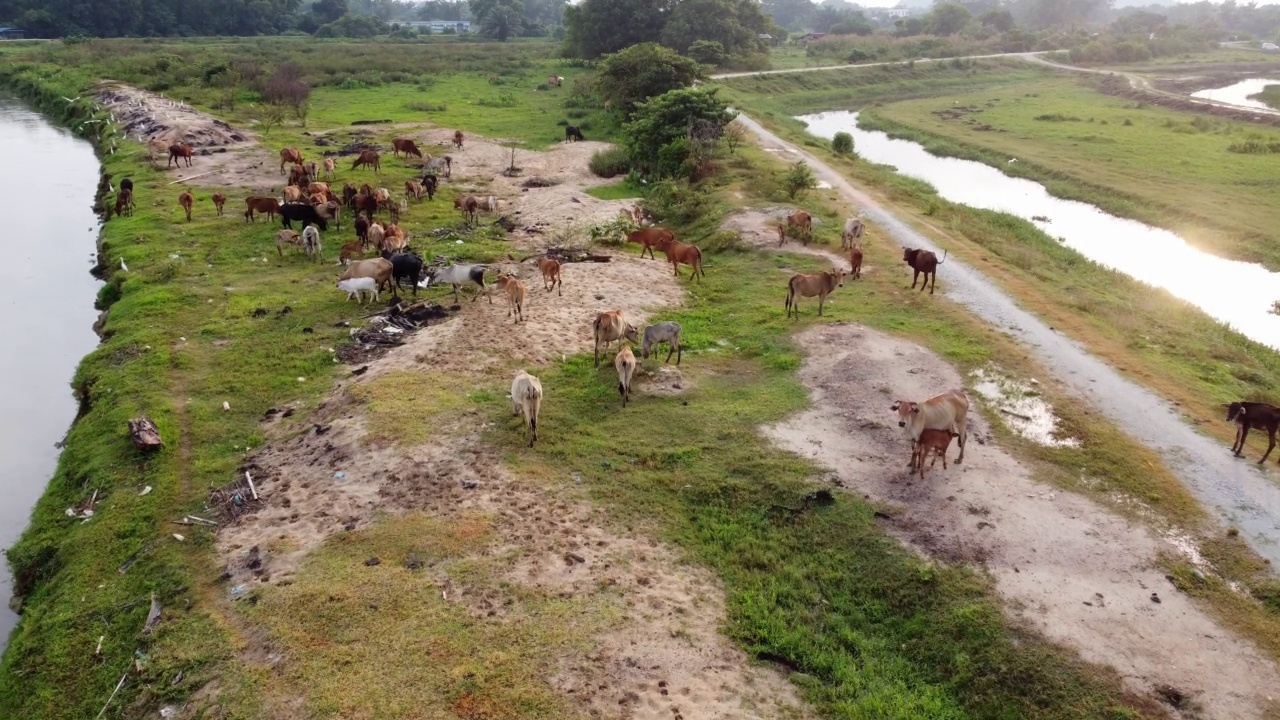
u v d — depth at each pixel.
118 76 60.91
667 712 8.96
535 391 13.74
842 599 11.03
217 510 12.71
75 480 14.05
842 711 9.34
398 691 8.98
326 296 21.16
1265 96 76.00
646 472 13.53
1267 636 9.95
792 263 23.88
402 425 14.29
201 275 22.66
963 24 129.75
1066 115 62.59
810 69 83.81
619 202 32.66
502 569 11.05
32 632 10.84
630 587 10.94
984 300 20.75
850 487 12.90
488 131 47.78
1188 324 21.70
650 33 78.50
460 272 20.39
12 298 23.38
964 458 13.60
